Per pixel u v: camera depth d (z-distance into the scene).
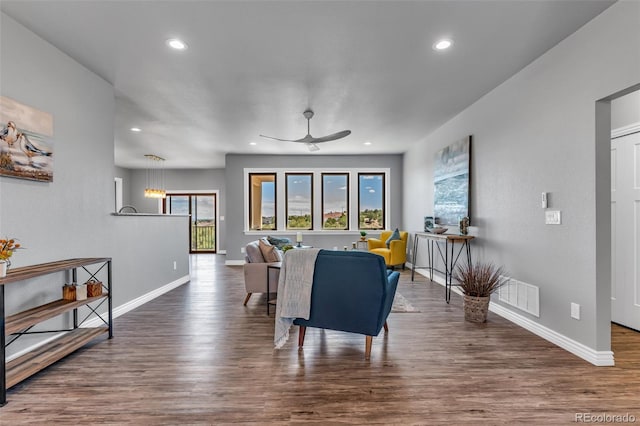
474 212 4.24
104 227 3.46
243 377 2.29
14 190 2.44
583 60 2.53
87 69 3.21
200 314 3.79
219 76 3.38
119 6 2.25
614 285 3.27
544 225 2.97
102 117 3.43
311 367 2.44
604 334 2.45
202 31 2.56
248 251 4.25
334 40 2.70
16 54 2.45
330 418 1.84
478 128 4.12
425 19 2.41
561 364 2.47
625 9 2.19
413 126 5.31
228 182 7.72
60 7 2.26
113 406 1.95
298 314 2.67
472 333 3.12
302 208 7.86
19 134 2.45
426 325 3.35
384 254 6.42
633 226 3.08
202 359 2.58
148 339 3.01
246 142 6.49
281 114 4.65
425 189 6.10
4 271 2.04
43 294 2.68
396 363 2.50
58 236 2.85
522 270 3.28
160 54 2.94
